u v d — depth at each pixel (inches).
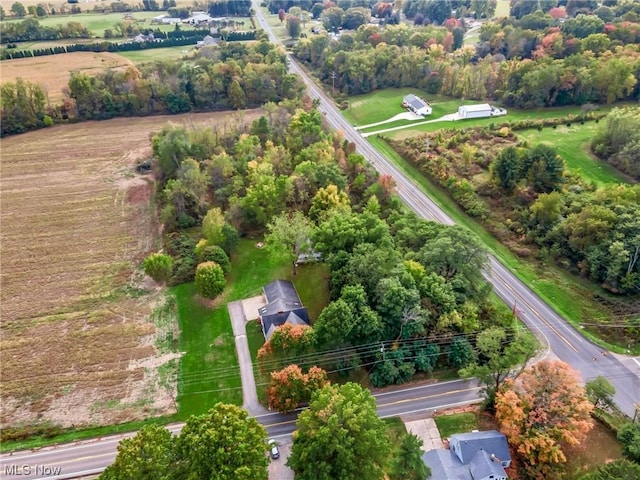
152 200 4581.7
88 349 3058.6
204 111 6545.3
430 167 4749.0
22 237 4101.9
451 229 3284.9
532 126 5531.5
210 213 3713.1
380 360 2741.1
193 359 2982.3
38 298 3472.0
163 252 3875.5
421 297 2935.5
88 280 3636.8
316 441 2010.3
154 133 5570.9
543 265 3592.5
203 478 1873.8
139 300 3452.3
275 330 2741.1
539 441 2135.8
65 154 5447.8
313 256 3639.3
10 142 5723.4
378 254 2979.8
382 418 2561.5
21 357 3004.4
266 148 4874.5
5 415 2647.6
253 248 3912.4
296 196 4195.4
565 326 3093.0
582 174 4527.6
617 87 5743.1
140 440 1968.5
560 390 2233.0
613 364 2822.3
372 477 1967.3
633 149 4377.5
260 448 1994.3
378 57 7003.0
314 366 2667.3
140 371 2908.5
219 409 2086.6
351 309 2709.2
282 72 6624.0
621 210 3469.5
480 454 2185.0
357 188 4328.3
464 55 7219.5
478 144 5157.5
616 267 3213.6
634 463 1985.7
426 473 2129.7
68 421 2613.2
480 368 2500.0
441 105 6446.9
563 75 5876.0
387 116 6205.7
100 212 4429.1
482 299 3125.0
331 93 6948.8
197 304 3395.7
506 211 4141.2
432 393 2714.1
